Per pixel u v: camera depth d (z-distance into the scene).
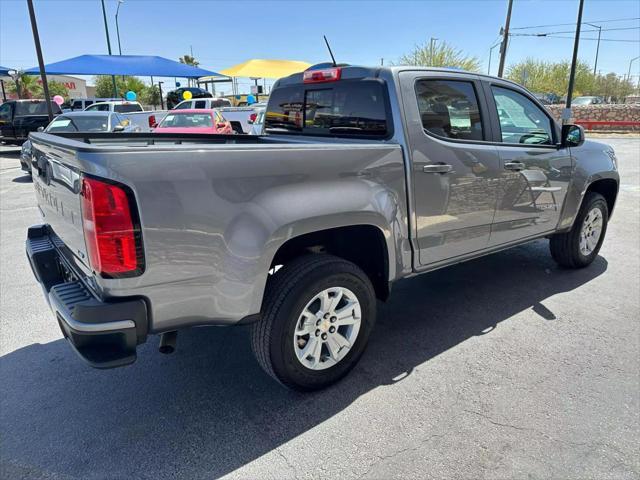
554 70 51.03
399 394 2.95
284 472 2.35
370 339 3.65
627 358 3.34
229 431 2.64
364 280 2.96
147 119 17.75
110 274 2.12
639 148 17.88
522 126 4.02
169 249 2.21
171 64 23.14
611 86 66.94
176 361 3.35
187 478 2.32
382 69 3.21
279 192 2.49
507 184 3.78
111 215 2.06
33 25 15.06
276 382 3.10
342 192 2.73
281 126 4.28
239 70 18.11
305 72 3.90
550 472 2.33
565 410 2.79
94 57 21.78
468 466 2.37
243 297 2.45
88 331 2.13
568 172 4.39
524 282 4.75
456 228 3.49
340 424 2.69
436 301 4.33
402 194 3.08
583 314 4.03
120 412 2.80
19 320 3.97
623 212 7.64
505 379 3.10
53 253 3.00
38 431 2.64
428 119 3.24
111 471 2.36
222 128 13.91
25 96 36.72
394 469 2.36
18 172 12.92
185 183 2.20
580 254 4.93
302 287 2.66
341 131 3.58
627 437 2.56
